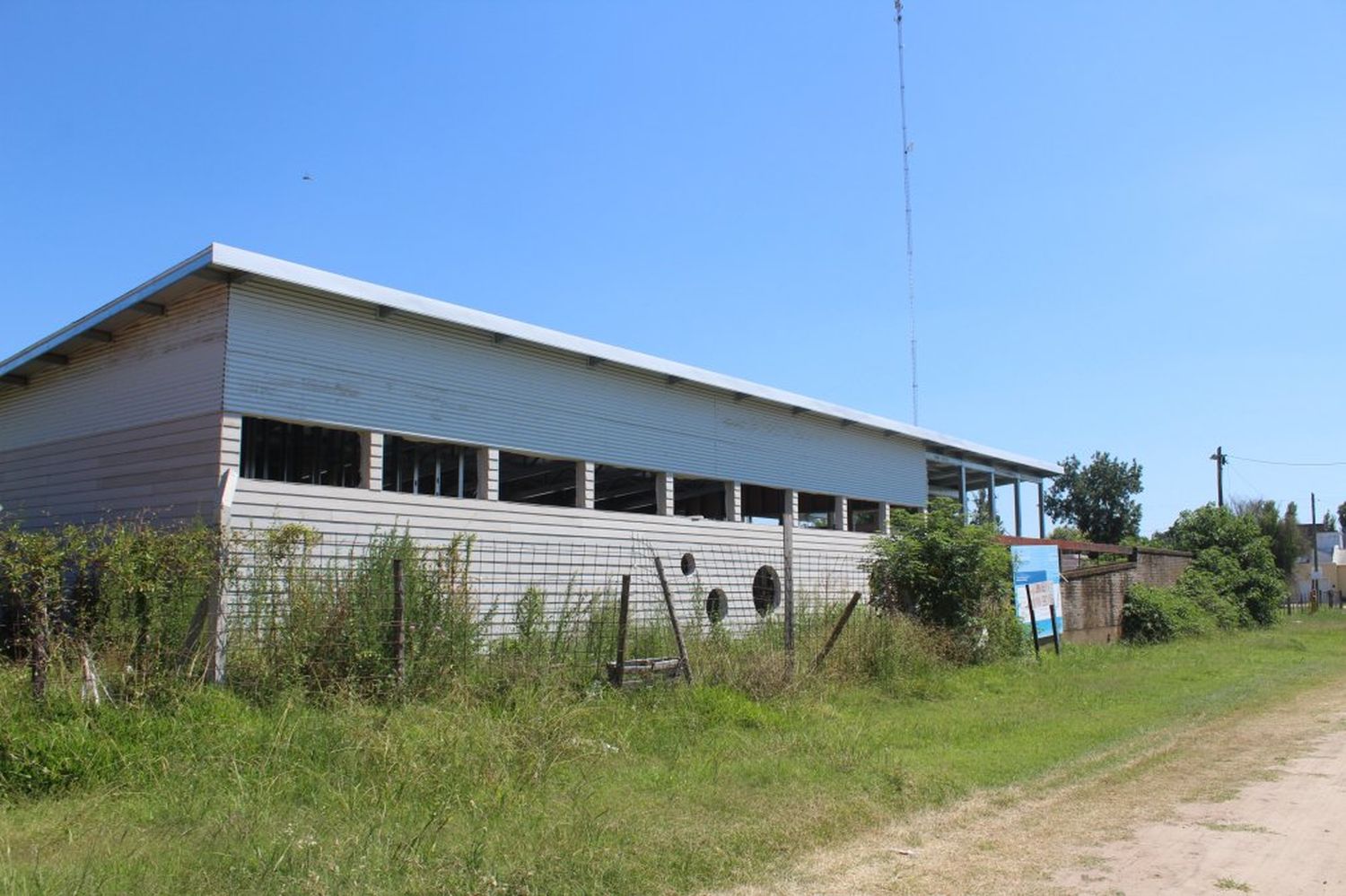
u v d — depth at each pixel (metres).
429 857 5.36
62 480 13.77
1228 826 6.56
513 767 7.18
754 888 5.27
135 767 6.75
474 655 10.08
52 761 6.52
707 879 5.37
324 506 11.89
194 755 6.98
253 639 8.98
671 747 8.48
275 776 6.63
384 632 9.47
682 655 10.85
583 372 15.62
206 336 11.65
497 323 13.96
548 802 6.57
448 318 13.28
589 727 8.59
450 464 15.41
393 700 8.59
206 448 11.37
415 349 13.25
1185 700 12.89
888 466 23.17
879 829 6.46
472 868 5.23
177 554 8.66
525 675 9.45
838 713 10.52
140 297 11.96
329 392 12.23
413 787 6.61
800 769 7.86
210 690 8.27
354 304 12.58
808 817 6.53
